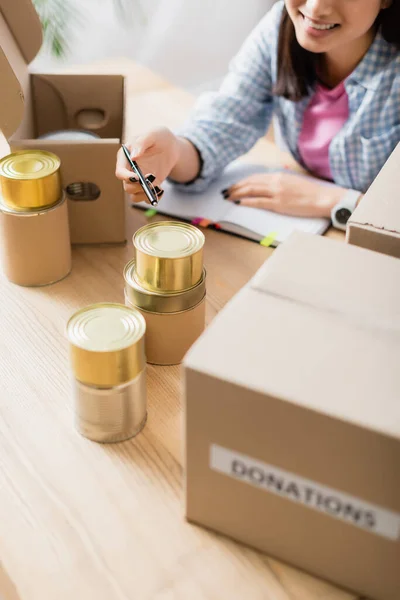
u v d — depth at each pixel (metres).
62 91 1.35
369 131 1.38
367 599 0.69
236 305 0.69
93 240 1.19
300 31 1.28
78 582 0.70
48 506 0.77
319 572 0.70
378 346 0.65
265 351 0.64
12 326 1.02
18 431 0.86
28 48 1.30
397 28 1.28
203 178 1.31
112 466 0.82
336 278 0.73
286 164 1.45
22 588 0.70
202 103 1.44
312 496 0.64
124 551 0.73
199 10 2.49
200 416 0.65
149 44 2.55
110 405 0.81
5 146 1.46
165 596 0.69
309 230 1.21
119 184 1.14
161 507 0.77
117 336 0.79
